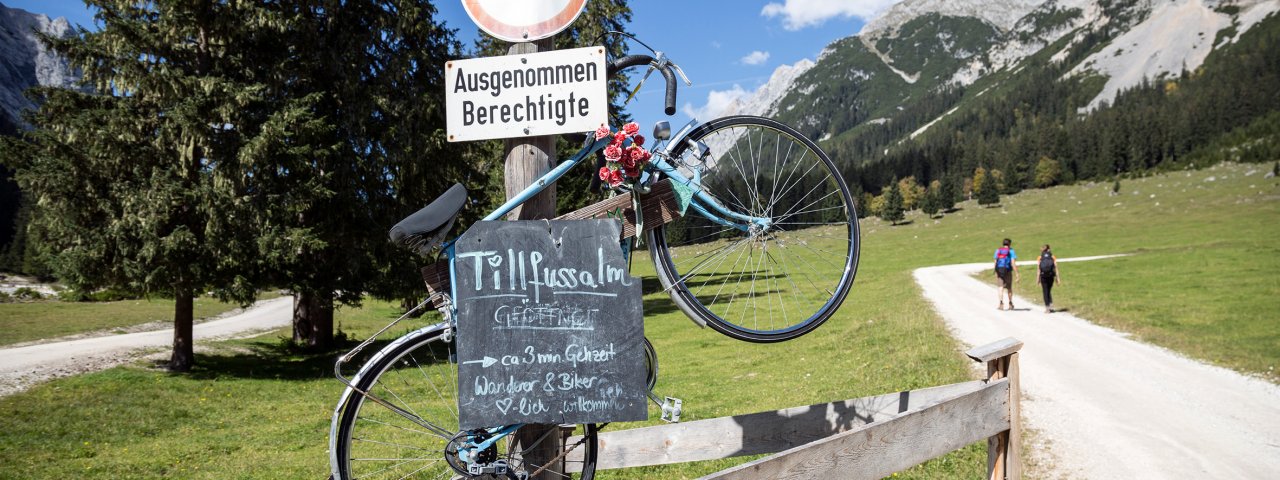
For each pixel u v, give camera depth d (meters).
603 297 2.61
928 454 2.92
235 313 44.38
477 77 2.86
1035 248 62.28
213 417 12.23
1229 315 16.14
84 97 15.40
